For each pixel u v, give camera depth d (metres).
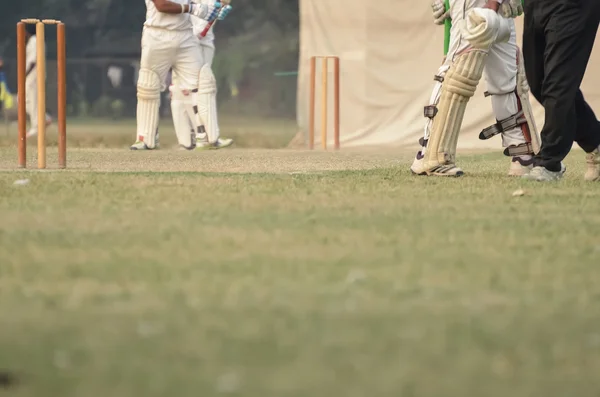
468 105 61.06
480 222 20.00
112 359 10.38
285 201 23.17
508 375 9.95
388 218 20.42
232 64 101.19
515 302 13.02
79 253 16.17
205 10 51.53
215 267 15.09
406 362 10.33
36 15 108.19
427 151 30.81
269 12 102.00
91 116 105.69
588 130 29.25
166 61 51.66
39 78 33.72
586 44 28.12
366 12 65.12
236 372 9.95
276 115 100.06
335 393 9.34
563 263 15.70
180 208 21.72
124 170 33.56
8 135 71.00
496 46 30.48
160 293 13.37
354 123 65.12
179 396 9.27
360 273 14.66
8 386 9.55
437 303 12.92
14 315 12.16
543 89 28.80
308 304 12.79
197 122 52.16
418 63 64.56
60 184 26.56
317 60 65.62
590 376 9.95
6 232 18.20
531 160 31.14
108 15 107.12
